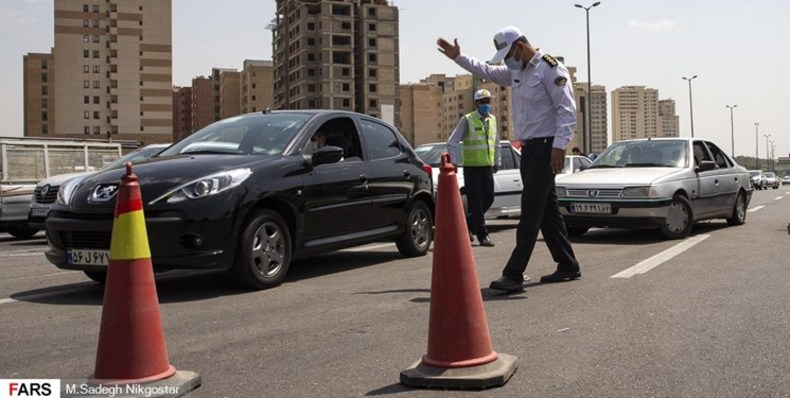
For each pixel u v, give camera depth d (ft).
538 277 21.20
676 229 31.68
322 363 12.43
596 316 15.55
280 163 20.89
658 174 31.83
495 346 13.19
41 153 45.91
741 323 14.70
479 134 29.84
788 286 18.76
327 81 402.93
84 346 13.91
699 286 18.97
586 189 31.68
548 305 16.83
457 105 454.40
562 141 18.28
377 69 415.23
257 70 479.82
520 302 17.25
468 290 11.35
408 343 13.60
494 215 38.04
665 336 13.74
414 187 26.53
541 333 14.12
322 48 404.77
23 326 15.72
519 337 13.82
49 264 27.58
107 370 10.61
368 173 24.29
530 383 11.09
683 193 32.40
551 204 19.94
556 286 19.42
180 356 13.00
